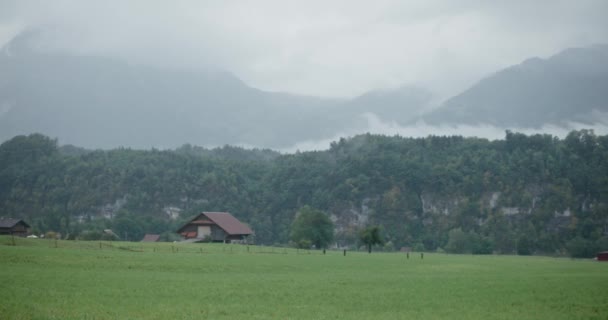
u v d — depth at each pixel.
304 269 81.81
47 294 47.34
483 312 44.84
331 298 50.72
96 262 73.44
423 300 50.53
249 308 44.28
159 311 42.00
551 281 68.25
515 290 58.22
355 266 90.31
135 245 106.56
